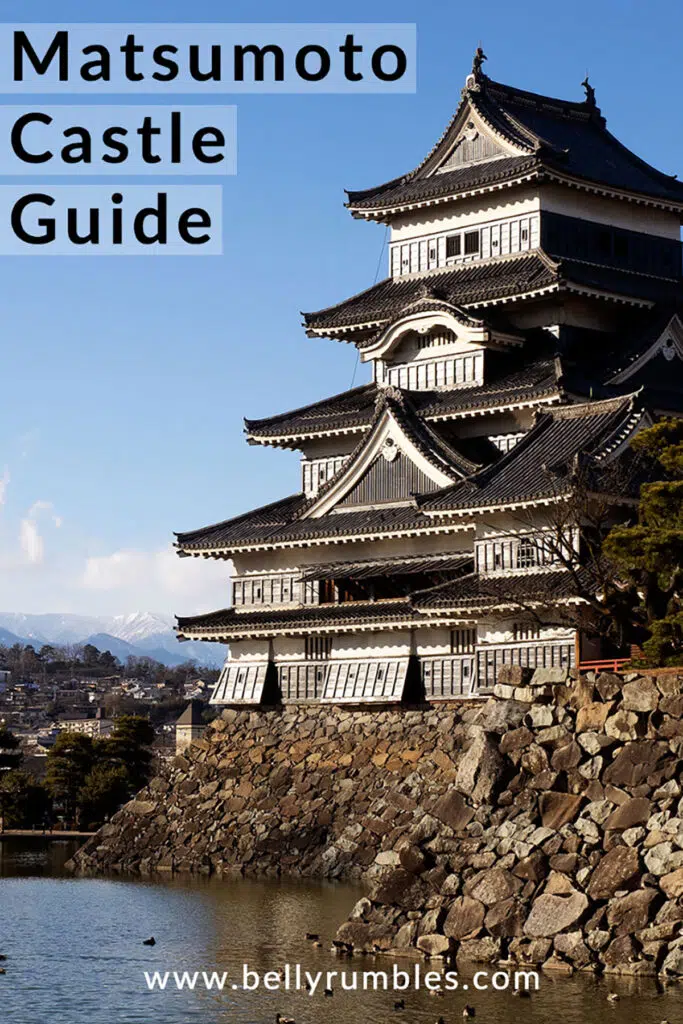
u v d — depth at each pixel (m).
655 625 68.12
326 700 97.75
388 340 105.69
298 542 101.12
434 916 62.03
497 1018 53.25
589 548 82.69
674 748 60.69
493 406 97.94
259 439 109.25
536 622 81.94
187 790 99.62
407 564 96.94
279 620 99.75
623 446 88.19
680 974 56.22
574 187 105.31
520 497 86.94
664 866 58.34
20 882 91.12
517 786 63.88
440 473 96.31
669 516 72.75
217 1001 57.62
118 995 58.84
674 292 108.31
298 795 94.62
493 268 105.88
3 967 63.69
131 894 84.31
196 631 103.81
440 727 90.62
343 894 81.50
